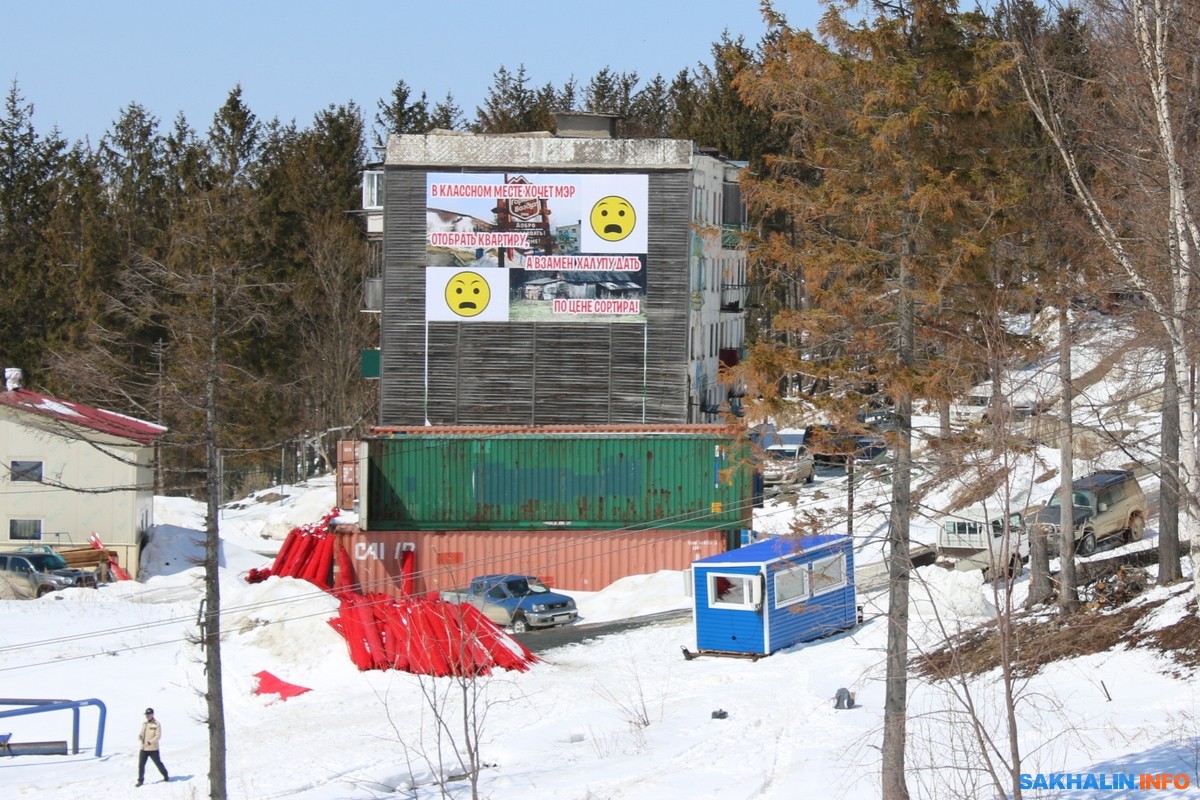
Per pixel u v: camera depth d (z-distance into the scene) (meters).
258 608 41.50
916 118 20.55
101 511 55.69
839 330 21.80
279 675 38.06
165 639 42.00
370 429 53.78
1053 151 32.06
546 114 119.31
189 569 54.78
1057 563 41.94
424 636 38.25
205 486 26.66
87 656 40.50
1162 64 25.33
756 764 24.39
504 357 65.88
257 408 64.31
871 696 29.20
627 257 65.31
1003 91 25.19
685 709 30.25
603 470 52.19
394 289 66.06
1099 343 32.16
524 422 65.81
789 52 21.47
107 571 54.06
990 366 19.12
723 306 75.06
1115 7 29.30
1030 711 24.36
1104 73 29.94
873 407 22.11
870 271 21.91
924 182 21.30
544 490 52.34
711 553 51.53
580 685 35.03
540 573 52.00
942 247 21.41
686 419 65.06
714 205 71.62
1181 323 24.17
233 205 35.97
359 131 105.44
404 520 52.47
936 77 20.97
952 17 21.47
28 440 55.31
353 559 52.44
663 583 49.09
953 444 20.52
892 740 20.27
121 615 45.34
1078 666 27.05
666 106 128.62
